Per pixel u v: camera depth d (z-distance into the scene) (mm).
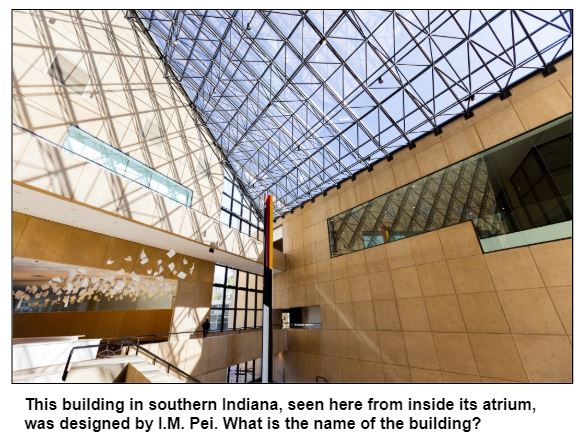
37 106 9250
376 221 15664
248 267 19953
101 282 12641
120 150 12195
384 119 14453
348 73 13016
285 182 22375
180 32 14578
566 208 9242
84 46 11383
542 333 9078
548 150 9930
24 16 9414
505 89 11484
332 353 15820
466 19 10445
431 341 11750
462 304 11148
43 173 8078
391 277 14031
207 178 17781
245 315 20250
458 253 11719
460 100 12406
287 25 12031
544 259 9461
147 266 13805
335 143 17094
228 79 16031
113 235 12477
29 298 13961
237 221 21906
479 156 11945
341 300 16266
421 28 11023
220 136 19812
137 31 14562
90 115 11062
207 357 13742
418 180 14078
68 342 8500
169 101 15891
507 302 10008
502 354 9750
